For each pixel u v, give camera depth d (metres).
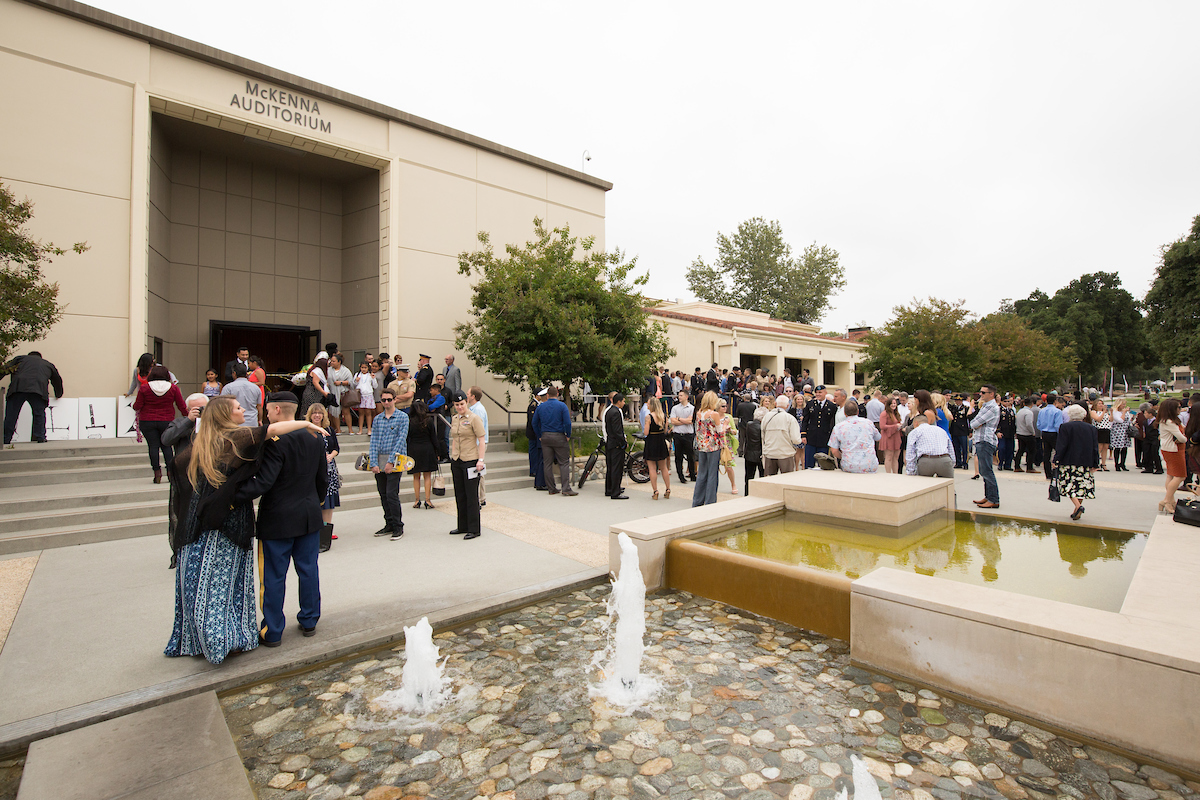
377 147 12.83
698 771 2.65
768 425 8.93
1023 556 5.11
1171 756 2.64
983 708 3.19
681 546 5.16
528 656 3.88
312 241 14.14
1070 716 2.91
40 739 2.84
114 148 9.71
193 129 11.59
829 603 4.14
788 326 32.44
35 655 3.67
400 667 3.74
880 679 3.53
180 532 3.62
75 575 5.20
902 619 3.50
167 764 2.65
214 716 3.07
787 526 6.16
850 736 2.92
